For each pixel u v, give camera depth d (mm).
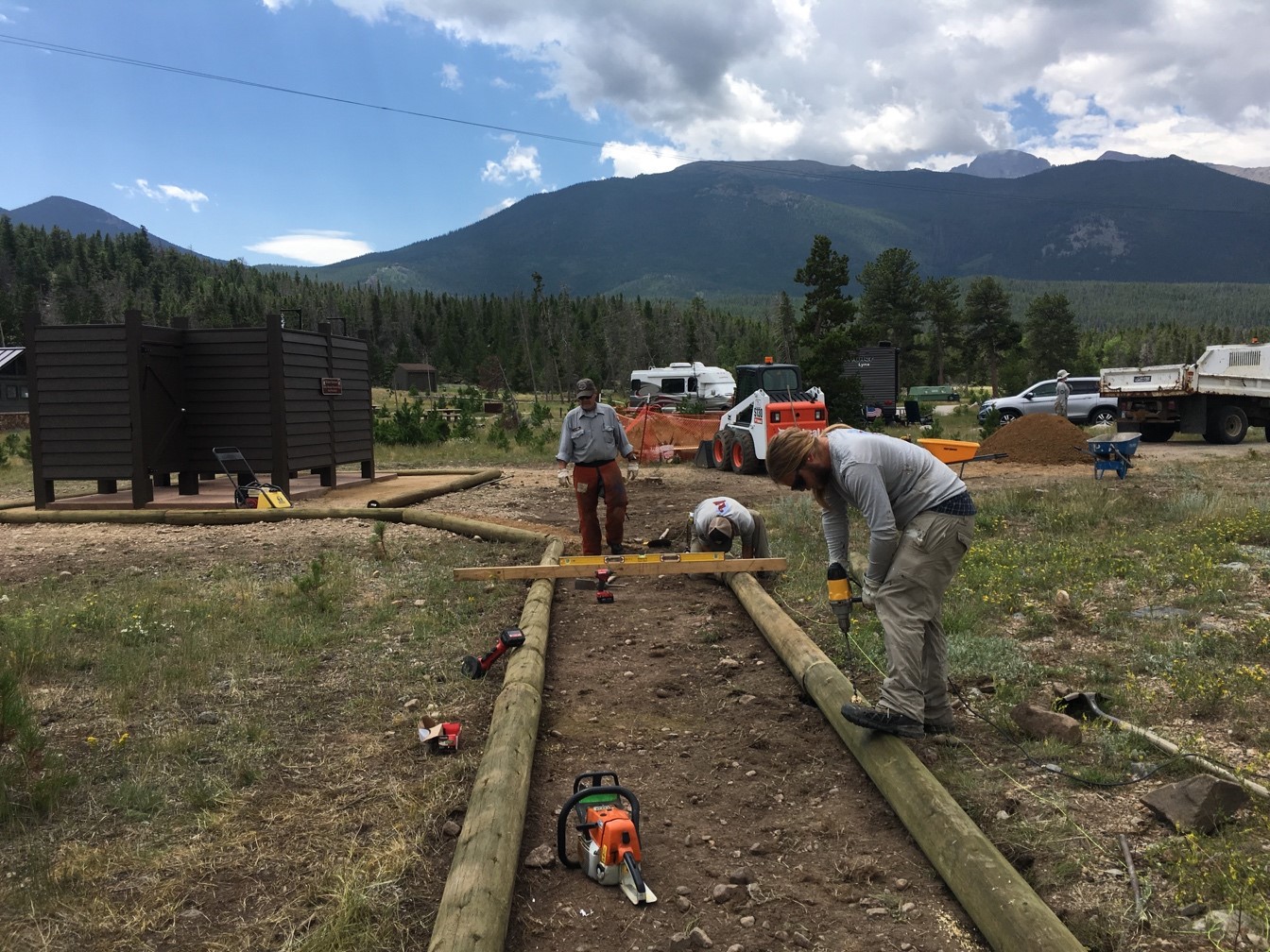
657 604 7430
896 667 4129
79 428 11930
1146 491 13469
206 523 11266
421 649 6039
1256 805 3533
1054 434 19625
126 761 4219
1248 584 7051
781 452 4289
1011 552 8539
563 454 8789
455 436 27922
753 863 3430
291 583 7801
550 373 99000
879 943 2914
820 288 41750
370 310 141625
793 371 19188
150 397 12055
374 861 3328
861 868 3336
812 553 8797
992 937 2812
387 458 22562
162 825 3641
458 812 3738
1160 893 3051
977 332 84000
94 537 10453
